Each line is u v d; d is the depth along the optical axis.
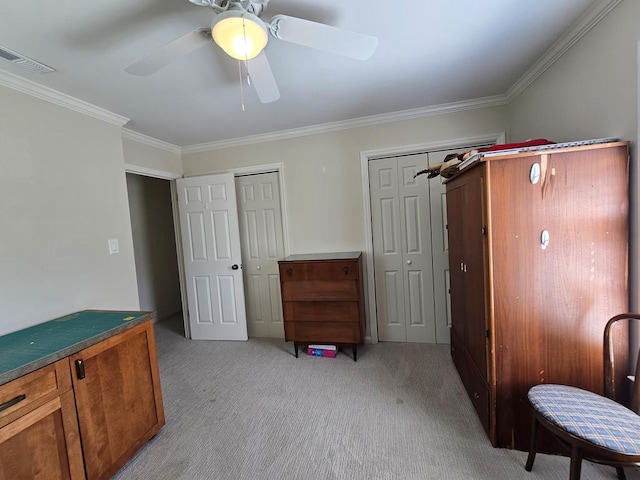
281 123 2.90
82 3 1.25
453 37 1.67
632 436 1.12
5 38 1.43
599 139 1.48
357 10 1.42
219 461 1.64
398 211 2.99
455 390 2.18
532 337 1.54
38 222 1.86
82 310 2.09
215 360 2.91
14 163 1.75
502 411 1.60
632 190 1.43
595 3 1.44
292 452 1.68
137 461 1.67
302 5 1.37
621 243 1.43
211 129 2.91
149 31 1.46
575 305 1.49
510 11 1.47
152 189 4.36
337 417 1.95
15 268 1.73
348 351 2.93
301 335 2.81
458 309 2.21
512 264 1.53
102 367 1.54
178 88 2.04
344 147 3.03
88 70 1.75
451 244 2.30
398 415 1.93
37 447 1.26
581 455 1.19
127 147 2.82
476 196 1.66
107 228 2.32
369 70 1.99
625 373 1.46
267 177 3.34
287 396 2.22
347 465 1.56
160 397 1.89
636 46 1.33
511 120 2.57
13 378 1.18
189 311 3.54
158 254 4.42
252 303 3.51
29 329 1.69
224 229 3.35
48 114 1.94
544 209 1.48
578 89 1.70
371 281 3.06
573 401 1.34
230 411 2.08
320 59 1.82
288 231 3.25
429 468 1.51
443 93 2.44
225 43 1.21
